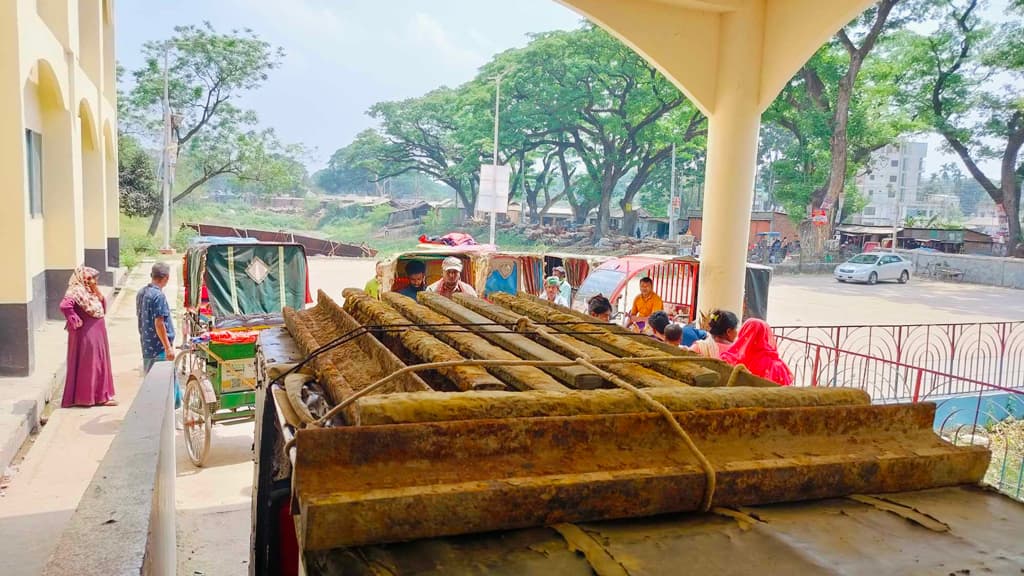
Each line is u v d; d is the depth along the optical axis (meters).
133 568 1.83
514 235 49.72
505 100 44.75
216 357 6.36
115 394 8.48
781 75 8.55
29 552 4.46
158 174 43.88
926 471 1.84
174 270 25.92
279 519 2.75
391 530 1.39
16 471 5.96
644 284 10.00
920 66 32.53
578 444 1.63
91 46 17.06
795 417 1.84
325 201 74.31
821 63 33.09
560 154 48.38
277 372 2.38
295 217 71.31
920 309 22.36
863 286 29.98
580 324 2.84
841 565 1.41
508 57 44.47
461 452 1.53
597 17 8.43
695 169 49.62
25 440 6.73
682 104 41.44
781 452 1.77
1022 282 30.06
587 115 44.84
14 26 8.57
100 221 17.59
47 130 12.20
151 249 33.16
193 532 5.05
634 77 41.94
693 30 8.83
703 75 8.95
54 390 8.56
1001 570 1.42
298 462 1.42
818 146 34.69
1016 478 7.06
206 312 8.38
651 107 42.09
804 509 1.69
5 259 8.41
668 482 1.59
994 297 26.31
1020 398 9.65
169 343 7.62
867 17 32.09
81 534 2.00
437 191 108.88
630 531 1.52
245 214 69.38
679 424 1.73
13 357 8.48
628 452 1.66
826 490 1.75
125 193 40.75
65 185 12.33
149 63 42.28
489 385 1.84
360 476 1.44
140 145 44.09
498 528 1.47
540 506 1.49
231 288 8.55
